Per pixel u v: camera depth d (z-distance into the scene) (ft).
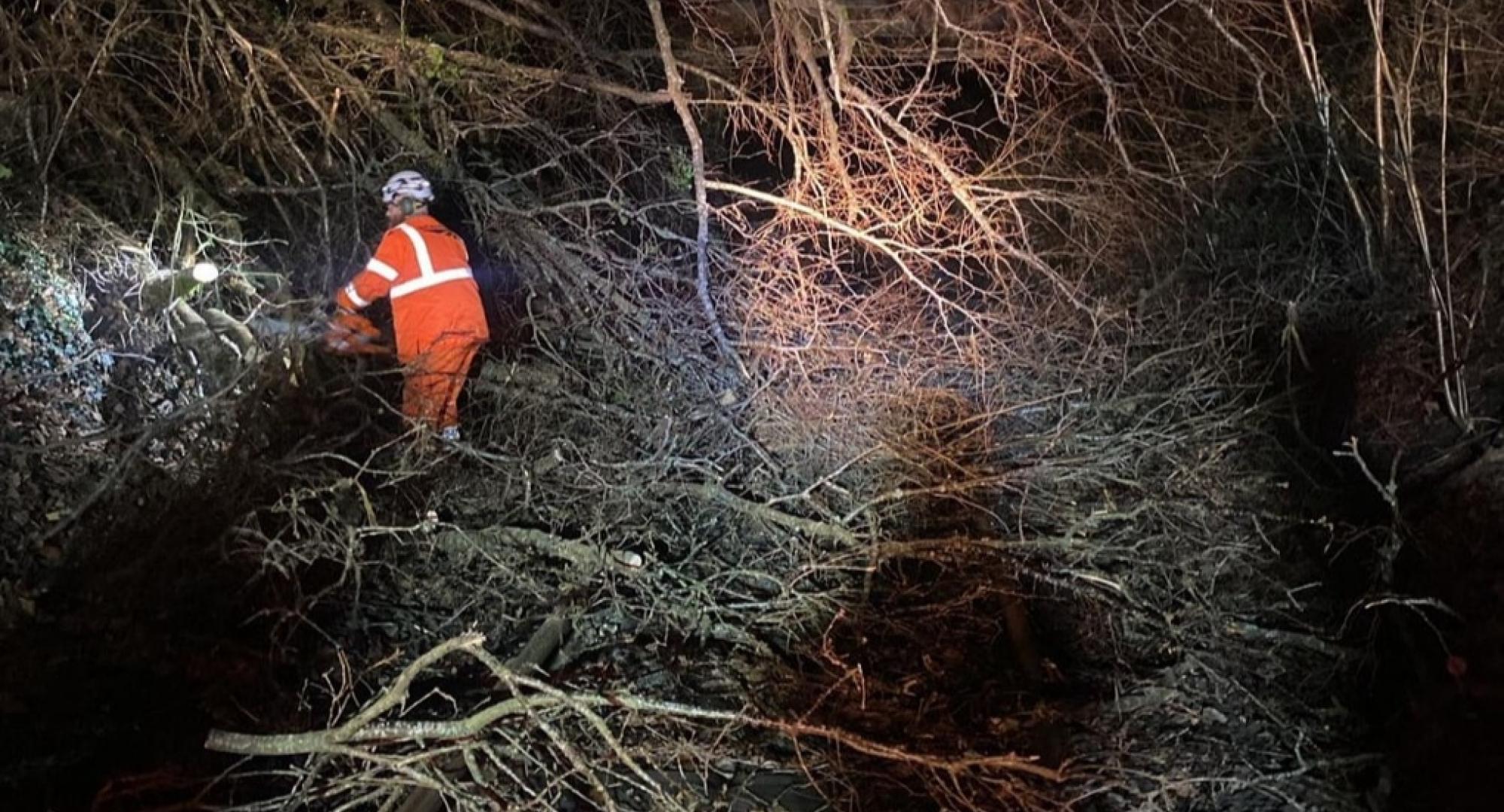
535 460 19.63
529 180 26.40
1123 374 22.57
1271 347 24.68
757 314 23.45
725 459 21.45
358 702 14.80
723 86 26.27
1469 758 13.91
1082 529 19.19
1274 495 20.42
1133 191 27.61
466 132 24.52
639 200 26.99
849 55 22.24
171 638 14.07
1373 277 24.56
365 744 13.80
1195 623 17.25
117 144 20.49
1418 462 20.85
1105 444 21.74
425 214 20.57
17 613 13.57
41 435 15.66
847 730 15.14
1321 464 21.17
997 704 15.69
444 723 12.82
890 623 17.34
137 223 20.10
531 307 24.13
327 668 15.19
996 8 26.17
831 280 26.81
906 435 21.34
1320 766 14.20
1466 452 20.34
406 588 17.19
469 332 19.83
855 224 24.36
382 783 12.68
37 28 20.18
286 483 16.81
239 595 14.98
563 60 26.12
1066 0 26.66
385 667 15.51
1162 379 23.91
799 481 21.04
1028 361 23.81
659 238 26.53
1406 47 25.59
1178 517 19.72
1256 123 27.89
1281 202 28.50
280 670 14.90
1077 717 15.48
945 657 16.75
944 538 18.86
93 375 16.93
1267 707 15.43
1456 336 22.63
